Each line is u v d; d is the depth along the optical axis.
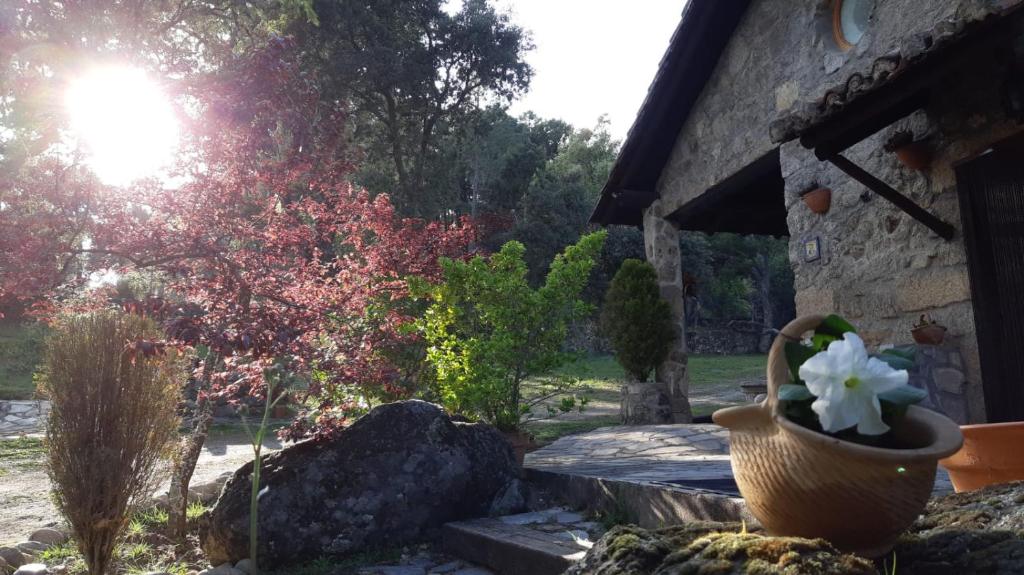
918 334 5.83
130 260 5.25
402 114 28.64
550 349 7.27
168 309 4.64
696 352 36.59
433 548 4.91
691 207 10.28
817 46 7.46
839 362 1.47
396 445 5.09
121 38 9.60
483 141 35.38
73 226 5.18
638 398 10.61
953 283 5.76
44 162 5.37
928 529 1.84
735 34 8.95
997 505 1.83
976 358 5.57
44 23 8.20
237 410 4.95
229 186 5.30
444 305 7.09
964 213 5.60
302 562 4.67
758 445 1.64
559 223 35.25
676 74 9.55
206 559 4.95
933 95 5.91
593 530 4.48
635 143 10.34
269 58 5.37
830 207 7.17
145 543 5.32
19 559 4.84
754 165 8.69
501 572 4.25
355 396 6.03
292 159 5.54
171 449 4.93
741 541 1.58
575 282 7.37
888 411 1.59
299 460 4.93
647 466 5.94
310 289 5.58
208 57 13.80
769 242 45.75
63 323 4.59
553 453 7.87
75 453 4.17
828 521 1.56
